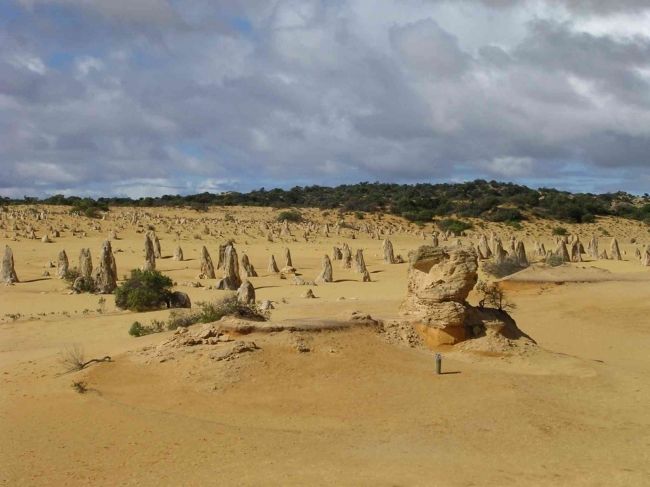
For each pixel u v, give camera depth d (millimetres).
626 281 54500
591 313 46688
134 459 19344
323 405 24141
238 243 97500
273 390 25047
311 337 28688
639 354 37250
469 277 31797
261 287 57625
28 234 92625
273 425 22375
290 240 103625
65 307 46906
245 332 28438
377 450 20531
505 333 32625
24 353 31266
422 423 22953
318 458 19719
